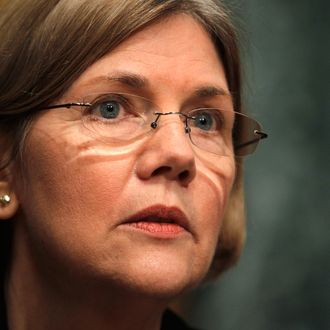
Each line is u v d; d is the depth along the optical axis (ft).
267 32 38.34
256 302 36.78
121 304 16.20
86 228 15.39
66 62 15.70
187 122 16.65
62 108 15.83
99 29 15.62
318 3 40.01
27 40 16.29
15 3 16.90
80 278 15.90
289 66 38.81
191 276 16.16
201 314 35.88
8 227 18.12
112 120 15.90
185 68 16.43
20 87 16.20
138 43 16.01
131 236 15.26
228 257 21.38
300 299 36.91
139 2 15.96
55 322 17.12
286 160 38.32
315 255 37.47
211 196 16.63
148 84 15.90
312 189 38.24
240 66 19.17
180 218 15.61
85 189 15.40
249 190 37.70
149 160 15.34
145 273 15.11
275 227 37.63
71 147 15.60
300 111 38.78
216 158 17.17
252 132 19.10
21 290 17.63
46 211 15.97
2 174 17.06
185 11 16.93
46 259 16.48
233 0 19.47
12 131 16.75
